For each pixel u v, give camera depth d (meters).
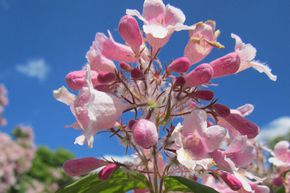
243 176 0.11
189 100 0.11
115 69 0.11
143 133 0.10
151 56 0.11
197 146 0.10
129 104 0.11
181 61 0.11
